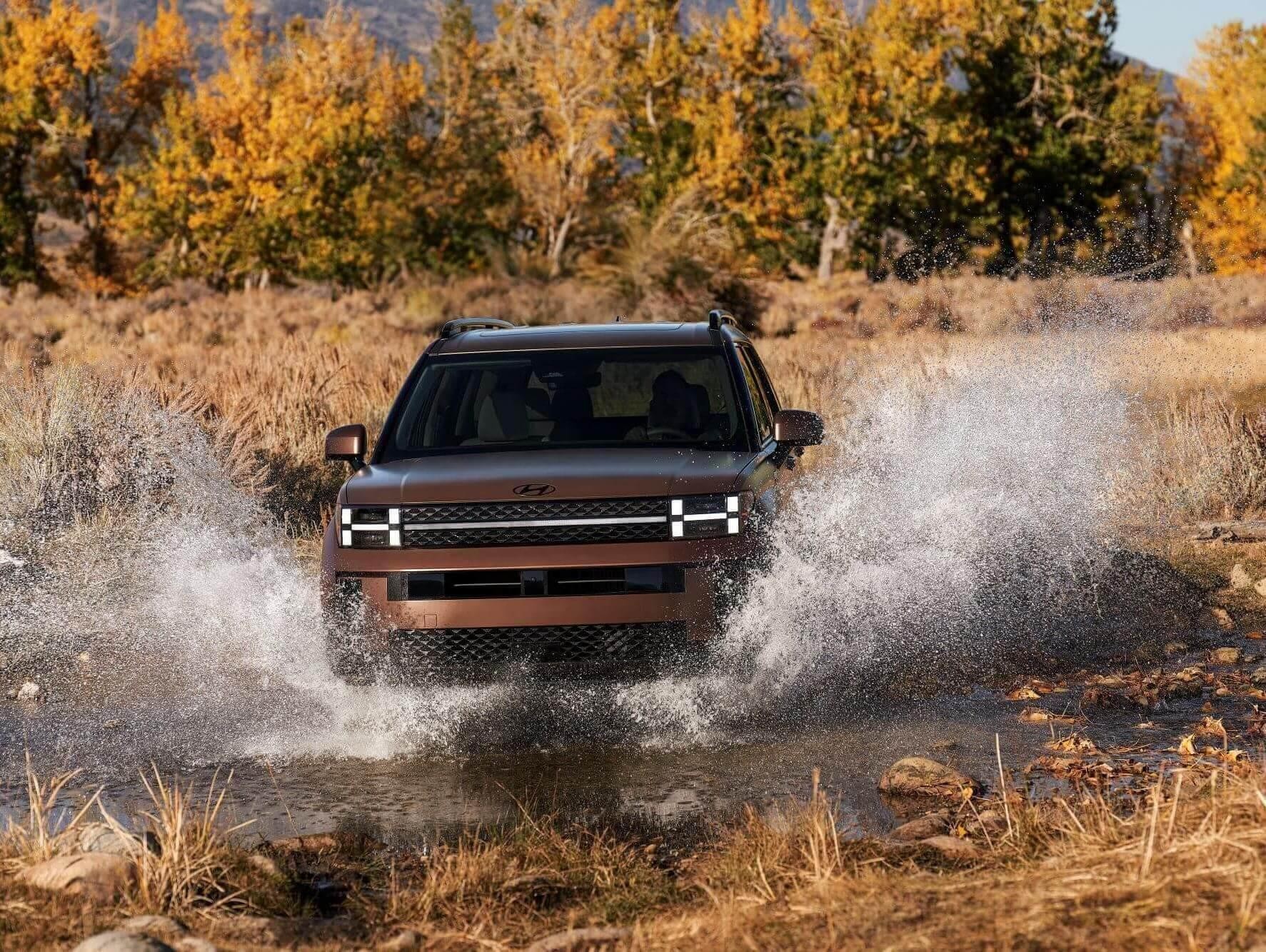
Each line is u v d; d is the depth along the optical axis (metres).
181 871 10.67
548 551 15.90
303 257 169.38
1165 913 8.23
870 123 186.12
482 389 19.66
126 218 172.25
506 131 174.50
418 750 15.56
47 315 98.94
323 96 173.00
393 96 176.25
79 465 29.09
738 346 20.02
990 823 12.02
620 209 139.25
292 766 15.08
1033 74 190.12
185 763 15.25
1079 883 9.05
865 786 13.88
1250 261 171.25
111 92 181.25
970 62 190.50
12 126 173.38
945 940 8.32
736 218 187.88
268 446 33.44
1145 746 14.86
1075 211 189.38
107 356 59.62
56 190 181.25
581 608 15.84
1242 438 31.42
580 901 10.81
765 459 18.31
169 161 171.88
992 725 16.03
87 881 10.49
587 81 168.75
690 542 16.11
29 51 174.00
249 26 176.75
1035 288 85.25
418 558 16.02
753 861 10.95
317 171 168.62
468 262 165.00
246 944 9.70
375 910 10.65
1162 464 30.44
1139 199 189.12
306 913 10.65
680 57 194.88
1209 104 188.00
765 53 195.50
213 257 172.38
